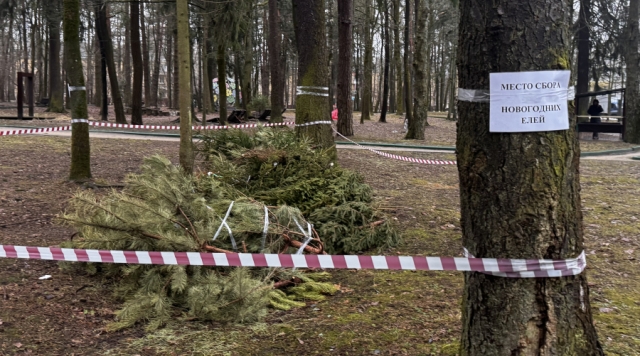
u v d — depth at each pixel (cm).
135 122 1991
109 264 459
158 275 420
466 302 260
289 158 638
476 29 237
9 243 549
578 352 244
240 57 3616
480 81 238
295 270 476
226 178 616
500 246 238
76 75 824
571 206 240
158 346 350
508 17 230
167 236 417
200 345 352
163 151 1259
